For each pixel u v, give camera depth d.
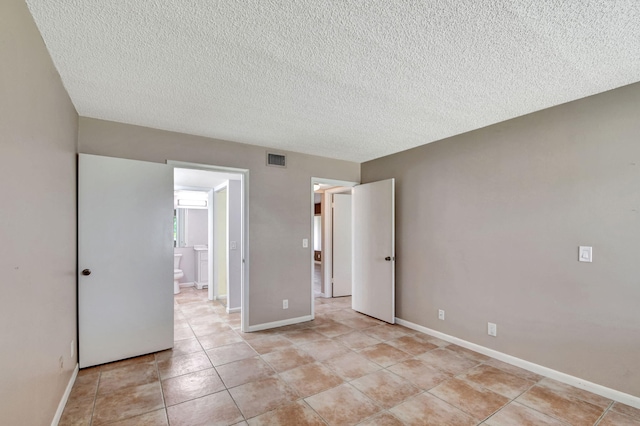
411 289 3.70
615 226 2.13
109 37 1.60
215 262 5.09
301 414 1.97
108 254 2.70
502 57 1.78
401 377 2.46
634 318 2.05
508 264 2.74
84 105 2.48
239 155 3.54
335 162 4.32
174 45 1.67
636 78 2.01
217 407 2.04
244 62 1.85
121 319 2.75
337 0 1.33
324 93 2.26
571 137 2.36
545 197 2.50
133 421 1.88
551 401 2.12
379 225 4.03
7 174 1.20
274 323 3.72
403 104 2.46
